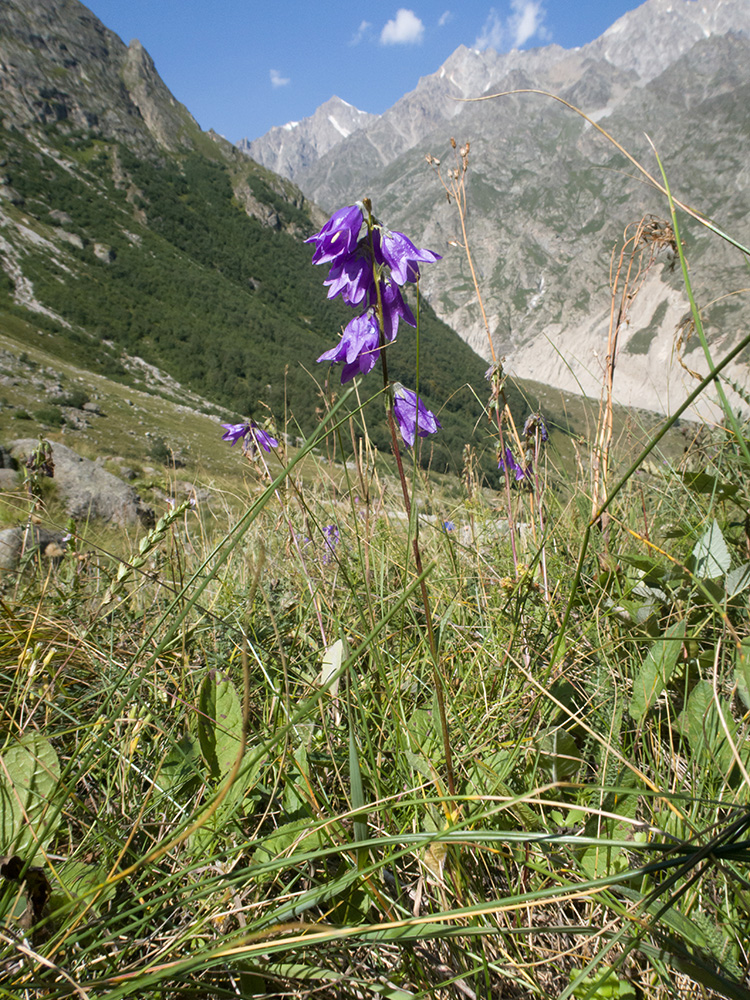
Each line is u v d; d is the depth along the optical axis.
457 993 1.32
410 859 1.65
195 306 154.50
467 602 2.78
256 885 1.49
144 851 1.63
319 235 1.63
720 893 1.38
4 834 1.44
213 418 92.25
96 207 168.12
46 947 1.18
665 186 1.37
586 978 1.30
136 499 10.18
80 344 121.25
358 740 1.94
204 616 2.70
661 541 3.12
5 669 2.22
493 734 1.95
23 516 3.78
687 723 1.76
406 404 1.58
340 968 1.33
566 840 1.11
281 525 3.36
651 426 3.38
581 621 2.40
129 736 1.88
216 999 1.25
